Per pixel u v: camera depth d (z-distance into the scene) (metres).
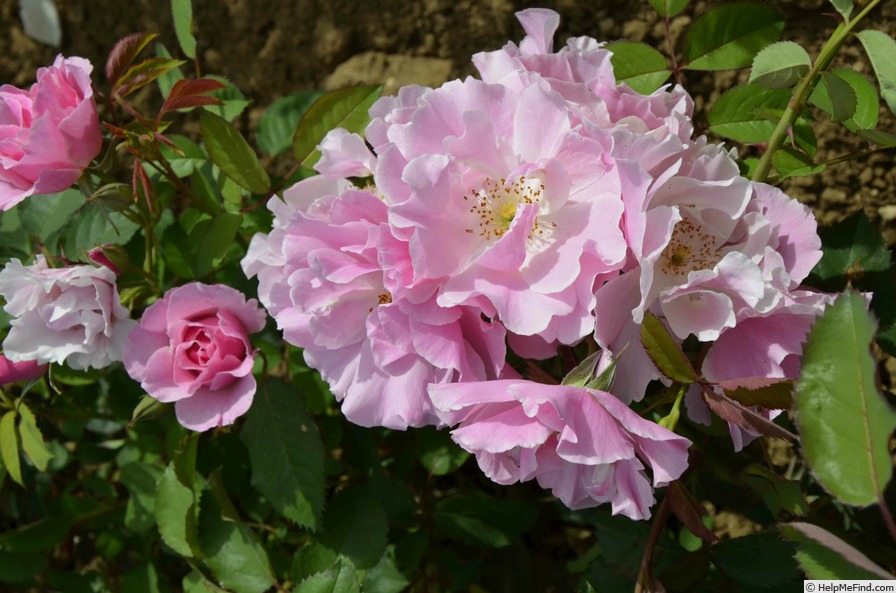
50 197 0.43
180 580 0.46
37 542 0.44
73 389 0.45
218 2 0.50
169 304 0.36
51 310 0.36
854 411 0.28
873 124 0.34
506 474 0.31
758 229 0.32
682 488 0.32
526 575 0.43
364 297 0.33
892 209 0.44
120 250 0.37
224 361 0.37
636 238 0.30
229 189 0.42
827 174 0.44
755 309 0.30
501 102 0.31
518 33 0.47
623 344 0.32
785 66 0.33
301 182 0.36
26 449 0.40
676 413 0.32
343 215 0.32
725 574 0.35
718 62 0.38
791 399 0.30
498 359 0.32
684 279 0.32
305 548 0.38
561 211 0.31
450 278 0.31
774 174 0.38
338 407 0.43
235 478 0.43
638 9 0.45
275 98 0.50
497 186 0.32
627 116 0.33
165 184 0.43
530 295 0.31
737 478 0.37
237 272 0.42
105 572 0.47
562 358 0.37
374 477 0.41
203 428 0.36
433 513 0.41
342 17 0.49
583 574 0.41
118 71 0.38
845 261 0.37
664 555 0.37
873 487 0.27
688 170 0.32
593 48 0.37
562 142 0.31
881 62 0.32
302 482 0.38
